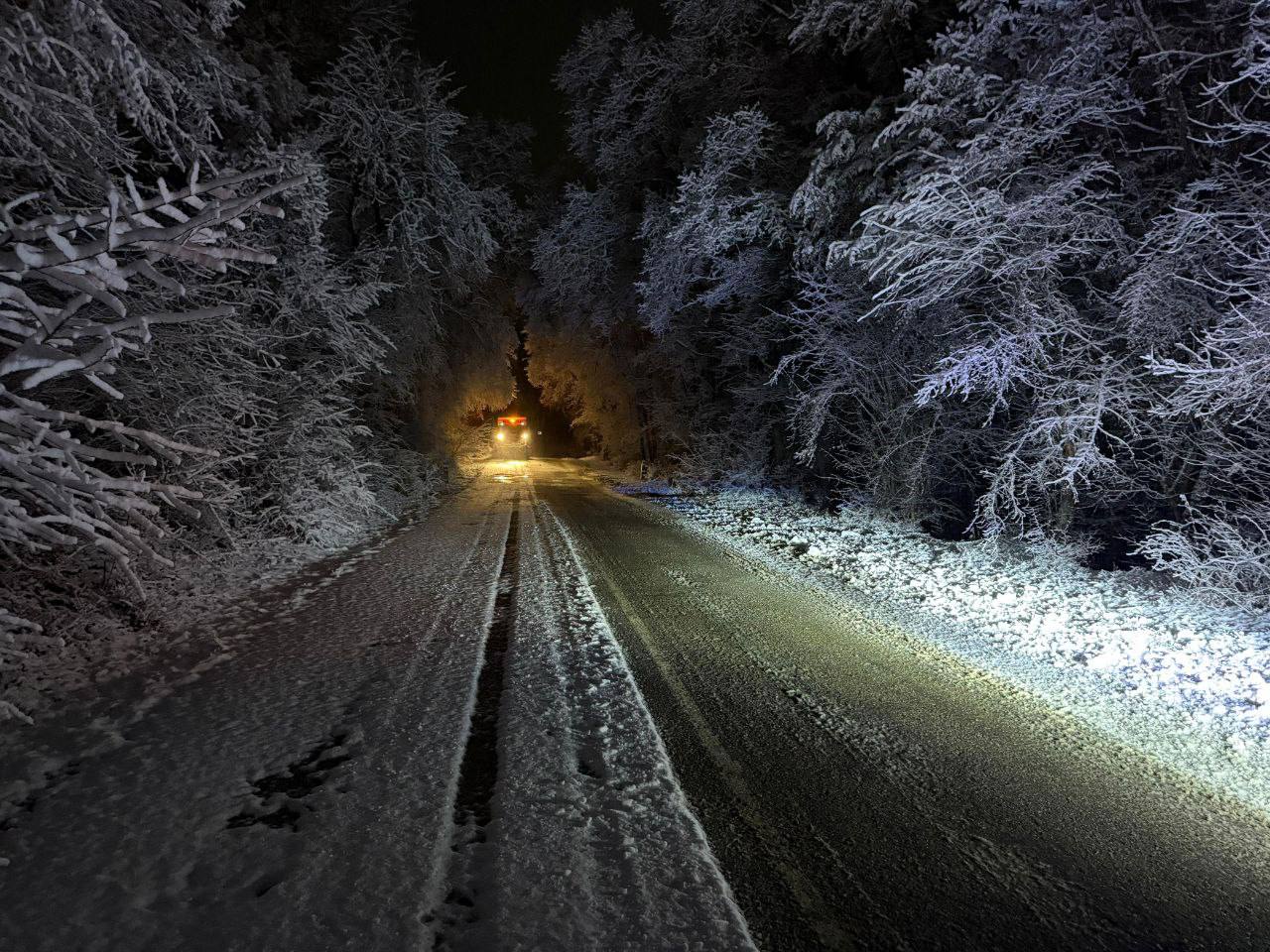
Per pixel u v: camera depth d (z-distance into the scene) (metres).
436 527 14.38
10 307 3.49
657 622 7.18
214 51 8.02
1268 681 5.48
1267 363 6.80
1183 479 9.62
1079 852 3.26
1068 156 9.39
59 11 5.16
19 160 5.67
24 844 3.10
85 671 5.42
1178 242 7.66
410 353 16.55
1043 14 8.93
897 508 14.62
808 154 14.62
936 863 3.15
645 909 2.74
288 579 9.03
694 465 26.19
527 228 28.70
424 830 3.25
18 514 2.86
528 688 5.15
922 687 5.40
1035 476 10.00
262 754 4.02
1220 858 3.24
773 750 4.25
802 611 7.75
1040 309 9.53
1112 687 5.45
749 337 20.08
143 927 2.58
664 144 22.48
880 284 12.46
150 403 7.90
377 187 15.18
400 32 16.48
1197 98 8.80
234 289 9.11
